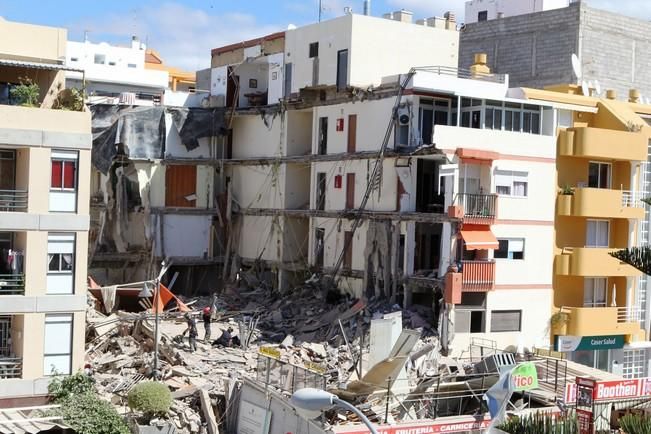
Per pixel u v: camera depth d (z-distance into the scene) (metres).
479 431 38.28
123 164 58.12
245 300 55.66
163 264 49.97
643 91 66.50
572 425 27.64
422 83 47.81
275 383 38.28
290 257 56.28
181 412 37.84
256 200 59.09
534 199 49.22
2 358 37.12
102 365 42.25
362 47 52.53
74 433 35.97
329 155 53.34
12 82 41.12
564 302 50.66
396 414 38.50
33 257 37.03
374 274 49.78
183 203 59.69
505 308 48.16
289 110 56.66
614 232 52.66
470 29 69.06
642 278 53.66
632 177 52.47
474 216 46.19
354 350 44.56
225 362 43.75
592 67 63.12
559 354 49.41
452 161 46.28
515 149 48.47
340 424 36.75
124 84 75.38
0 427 34.12
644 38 66.19
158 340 43.25
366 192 50.69
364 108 51.28
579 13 62.50
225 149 61.47
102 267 57.81
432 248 49.38
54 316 37.44
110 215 58.00
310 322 49.69
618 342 51.94
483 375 40.97
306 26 56.09
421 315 47.72
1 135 36.44
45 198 37.28
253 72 61.72
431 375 41.94
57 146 37.47
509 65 66.31
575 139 50.06
